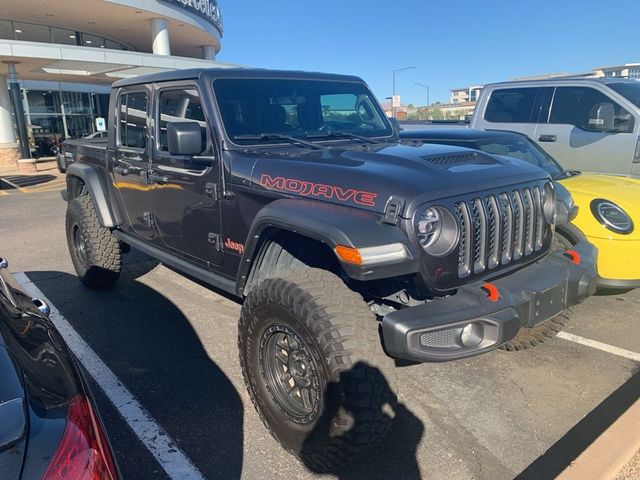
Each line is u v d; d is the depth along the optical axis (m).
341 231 2.46
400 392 3.45
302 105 3.97
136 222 4.61
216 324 4.61
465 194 2.69
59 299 5.26
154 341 4.28
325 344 2.45
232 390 3.53
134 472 2.73
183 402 3.39
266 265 3.17
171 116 3.88
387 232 2.48
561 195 3.51
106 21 25.94
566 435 2.99
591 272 3.22
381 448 2.90
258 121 3.67
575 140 7.00
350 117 4.29
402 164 2.88
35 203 12.21
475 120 8.11
